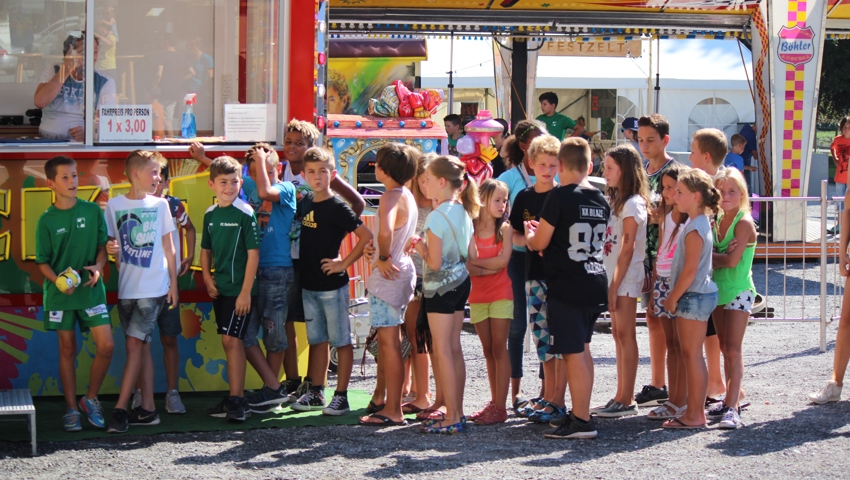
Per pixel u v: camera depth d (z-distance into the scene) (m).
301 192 6.09
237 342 5.81
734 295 5.82
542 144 5.80
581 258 5.38
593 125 21.00
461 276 5.59
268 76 6.48
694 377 5.64
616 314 5.95
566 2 15.64
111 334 5.62
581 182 5.47
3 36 6.29
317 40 6.49
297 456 5.10
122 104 6.22
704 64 20.89
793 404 6.29
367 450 5.22
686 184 5.50
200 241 6.36
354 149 11.06
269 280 6.03
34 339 6.16
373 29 15.93
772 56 14.15
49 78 6.25
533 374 7.36
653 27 15.77
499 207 5.73
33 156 6.02
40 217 5.48
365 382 7.19
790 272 12.35
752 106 20.73
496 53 18.22
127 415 5.64
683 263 5.67
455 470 4.84
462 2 15.57
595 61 20.58
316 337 6.07
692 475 4.76
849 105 29.89
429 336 5.74
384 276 5.66
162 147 6.25
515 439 5.46
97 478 4.71
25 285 6.09
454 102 20.88
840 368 6.31
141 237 5.68
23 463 4.95
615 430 5.66
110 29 6.19
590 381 5.46
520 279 6.12
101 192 6.16
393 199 5.64
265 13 6.45
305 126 6.25
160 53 6.32
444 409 5.98
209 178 6.13
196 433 5.57
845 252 6.25
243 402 5.84
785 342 8.57
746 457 5.06
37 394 6.20
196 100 6.45
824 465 4.91
